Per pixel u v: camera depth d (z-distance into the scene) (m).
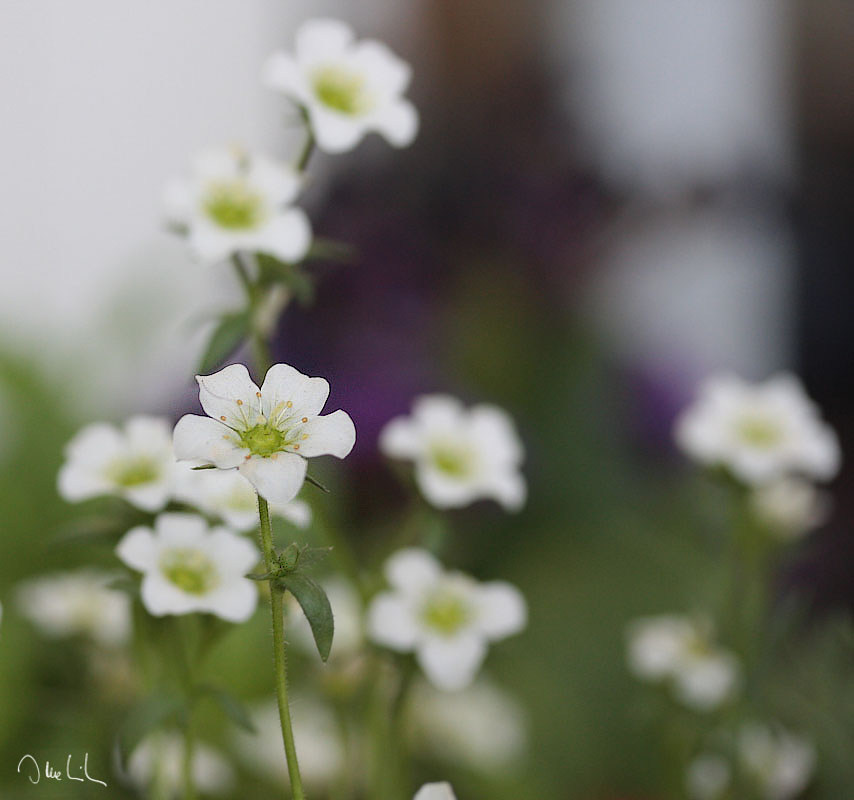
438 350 0.48
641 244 0.53
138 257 0.51
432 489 0.32
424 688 0.35
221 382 0.26
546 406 0.48
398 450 0.33
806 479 0.42
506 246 0.51
